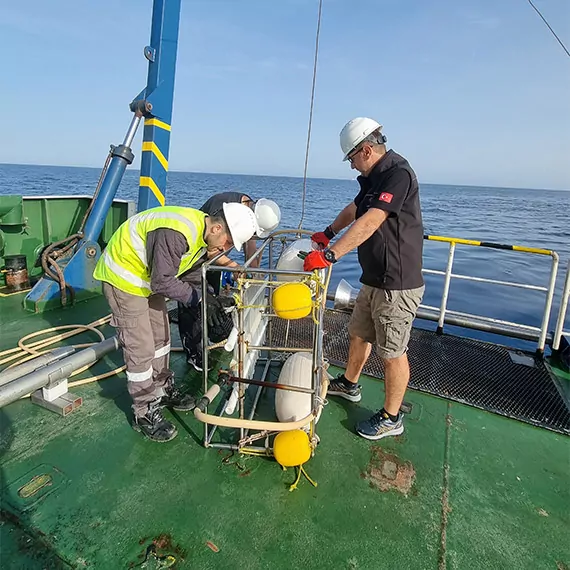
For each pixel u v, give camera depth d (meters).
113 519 1.94
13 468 2.22
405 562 1.81
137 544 1.82
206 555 1.79
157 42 4.28
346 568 1.76
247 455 2.42
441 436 2.71
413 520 2.03
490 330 4.44
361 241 2.13
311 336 4.10
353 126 2.32
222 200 3.29
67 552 1.76
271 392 3.12
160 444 2.48
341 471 2.34
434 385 3.34
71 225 5.66
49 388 2.73
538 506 2.16
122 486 2.14
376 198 2.19
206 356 2.34
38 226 5.34
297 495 2.14
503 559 1.85
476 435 2.74
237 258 8.11
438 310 4.58
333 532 1.94
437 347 4.07
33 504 2.00
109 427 2.61
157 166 4.54
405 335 2.42
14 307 4.48
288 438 2.20
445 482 2.30
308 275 2.07
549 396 3.24
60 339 3.73
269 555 1.80
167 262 2.10
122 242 2.22
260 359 3.47
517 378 3.50
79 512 1.97
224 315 2.41
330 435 2.67
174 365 3.51
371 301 2.51
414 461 2.46
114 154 4.58
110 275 2.27
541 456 2.56
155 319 2.65
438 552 1.86
